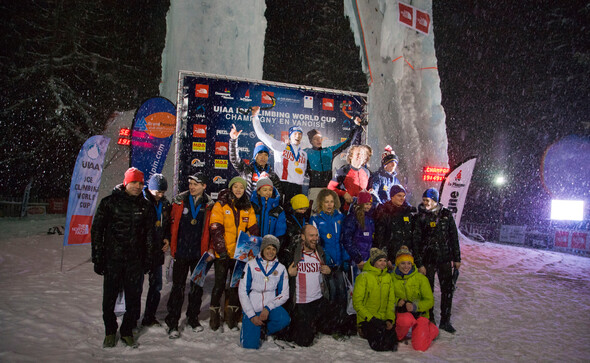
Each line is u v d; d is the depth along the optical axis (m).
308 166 7.61
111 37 25.27
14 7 23.64
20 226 14.30
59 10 24.36
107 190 13.00
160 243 4.55
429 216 5.33
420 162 13.73
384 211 5.36
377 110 13.17
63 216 19.48
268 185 4.95
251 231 4.69
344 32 28.45
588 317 6.14
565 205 18.92
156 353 3.88
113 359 3.67
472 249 13.84
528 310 6.42
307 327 4.34
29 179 22.48
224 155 8.91
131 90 25.28
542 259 13.55
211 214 4.62
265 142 7.37
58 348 3.84
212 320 4.60
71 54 24.41
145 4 25.14
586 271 11.38
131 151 8.70
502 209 26.17
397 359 4.05
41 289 5.91
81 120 24.23
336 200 5.03
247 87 9.16
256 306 4.25
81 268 7.74
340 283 4.76
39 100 23.42
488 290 7.78
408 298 4.62
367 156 7.49
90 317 4.82
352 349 4.28
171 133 8.97
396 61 13.64
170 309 4.43
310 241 4.48
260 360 3.83
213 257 4.62
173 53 10.80
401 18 13.47
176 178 8.62
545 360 4.25
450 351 4.41
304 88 9.55
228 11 10.86
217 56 10.80
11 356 3.53
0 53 23.47
